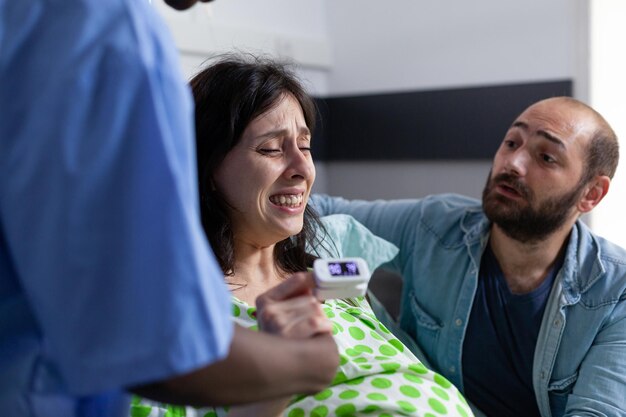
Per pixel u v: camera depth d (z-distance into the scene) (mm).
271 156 1344
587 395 1580
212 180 1358
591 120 1690
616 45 2383
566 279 1682
